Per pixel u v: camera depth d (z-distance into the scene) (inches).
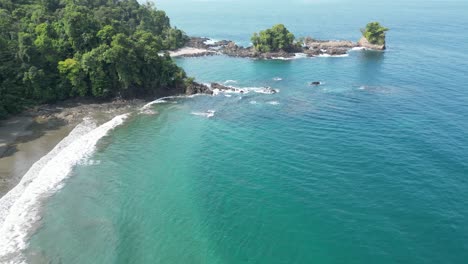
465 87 4901.6
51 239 2236.7
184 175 2984.7
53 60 4520.2
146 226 2377.0
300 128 3811.5
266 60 7347.4
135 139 3666.3
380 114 4089.6
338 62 6993.1
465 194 2527.1
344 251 2095.2
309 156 3176.7
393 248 2092.8
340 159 3090.6
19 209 2504.9
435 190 2588.6
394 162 2987.2
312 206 2496.3
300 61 7194.9
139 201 2642.7
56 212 2492.6
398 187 2647.6
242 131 3816.4
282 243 2185.0
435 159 2994.6
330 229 2273.6
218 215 2466.8
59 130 3833.7
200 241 2235.5
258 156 3240.7
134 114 4362.7
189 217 2460.6
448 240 2128.4
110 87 4719.5
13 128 3806.6
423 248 2082.9
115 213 2506.2
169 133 3818.9
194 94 5128.0
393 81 5457.7
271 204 2549.2
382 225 2278.5
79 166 3110.2
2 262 2041.1
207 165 3129.9
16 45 4343.0
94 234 2294.5
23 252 2122.3
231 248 2170.3
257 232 2287.2
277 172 2950.3
